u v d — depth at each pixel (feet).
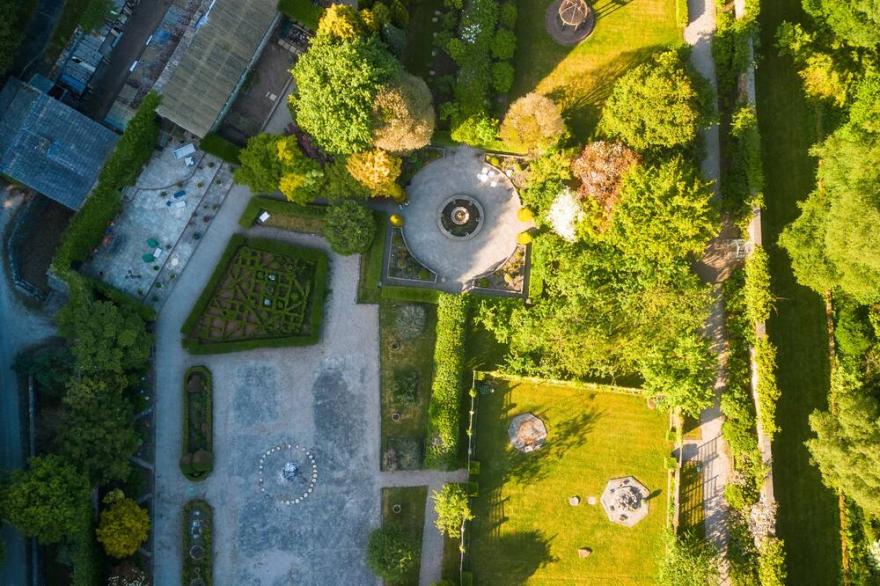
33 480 219.61
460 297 247.70
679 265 237.25
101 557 237.04
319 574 249.96
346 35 231.09
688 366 236.02
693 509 251.80
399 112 224.12
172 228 253.85
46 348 248.11
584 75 261.03
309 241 255.09
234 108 255.50
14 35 238.27
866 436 223.10
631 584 252.21
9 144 238.68
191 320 249.34
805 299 257.14
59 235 251.80
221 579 247.70
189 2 257.14
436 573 251.19
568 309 238.89
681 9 260.01
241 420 252.01
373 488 252.01
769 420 241.14
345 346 254.06
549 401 254.88
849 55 257.34
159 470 248.52
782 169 260.62
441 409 244.63
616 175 232.32
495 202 257.55
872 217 214.07
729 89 257.96
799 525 251.60
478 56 252.01
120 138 244.63
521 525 252.42
